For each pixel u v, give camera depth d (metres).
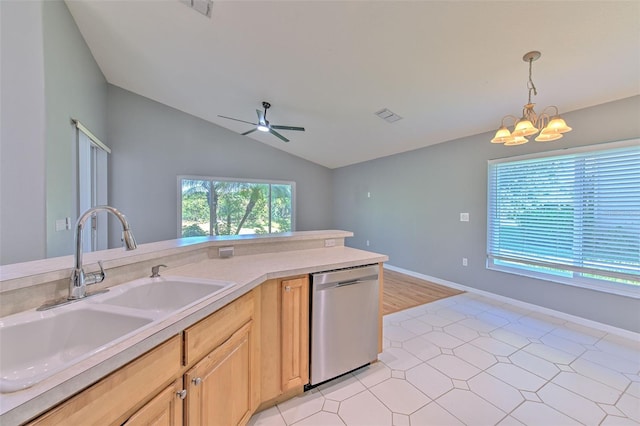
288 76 3.26
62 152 2.59
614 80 2.38
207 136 5.65
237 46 2.88
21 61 2.19
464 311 3.21
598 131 2.74
